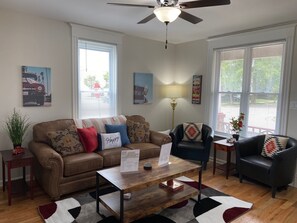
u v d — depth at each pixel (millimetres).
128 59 4383
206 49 4504
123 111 4426
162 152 2686
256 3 2650
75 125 3484
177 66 5117
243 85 4008
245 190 3174
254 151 3578
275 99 3631
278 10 2883
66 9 2980
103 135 3463
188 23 3512
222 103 4387
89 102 4004
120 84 4293
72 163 2812
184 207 2666
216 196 2959
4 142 3168
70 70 3686
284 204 2801
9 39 3107
